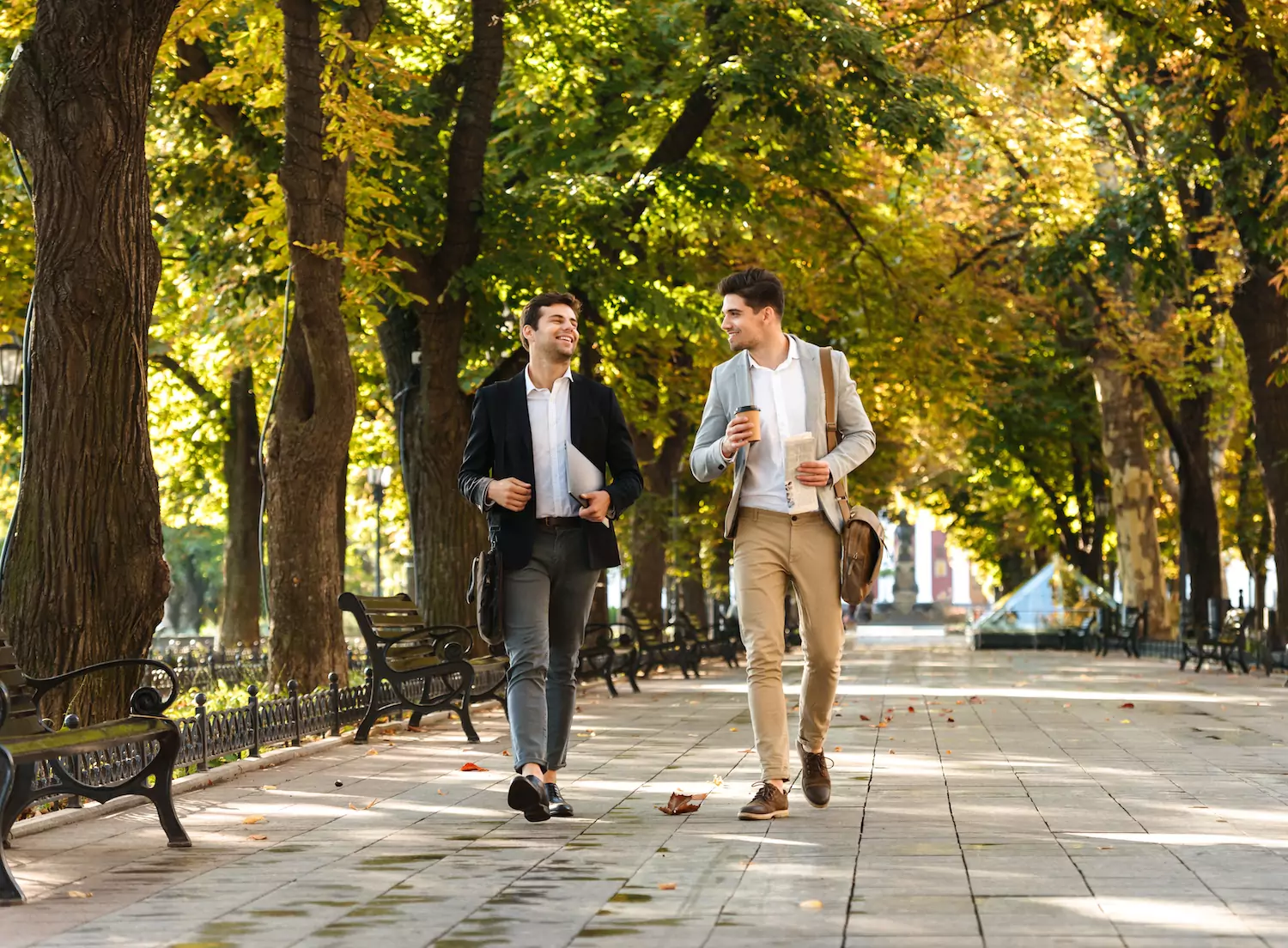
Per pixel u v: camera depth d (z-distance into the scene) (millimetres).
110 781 7707
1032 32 23500
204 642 33062
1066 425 36750
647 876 5594
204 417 31094
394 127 17875
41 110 9180
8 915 5039
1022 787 8234
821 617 7242
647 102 20609
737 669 27219
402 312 19172
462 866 5855
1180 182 24438
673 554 35000
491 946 4457
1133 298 31562
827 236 24719
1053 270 25969
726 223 23234
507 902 5121
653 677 23828
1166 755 10109
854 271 25172
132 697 6676
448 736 12109
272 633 14336
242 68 15531
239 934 4668
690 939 4512
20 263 20016
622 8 20750
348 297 16828
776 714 7148
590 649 18062
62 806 7410
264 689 14672
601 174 19672
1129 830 6668
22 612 9031
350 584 74688
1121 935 4516
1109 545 46688
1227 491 41531
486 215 18359
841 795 7906
